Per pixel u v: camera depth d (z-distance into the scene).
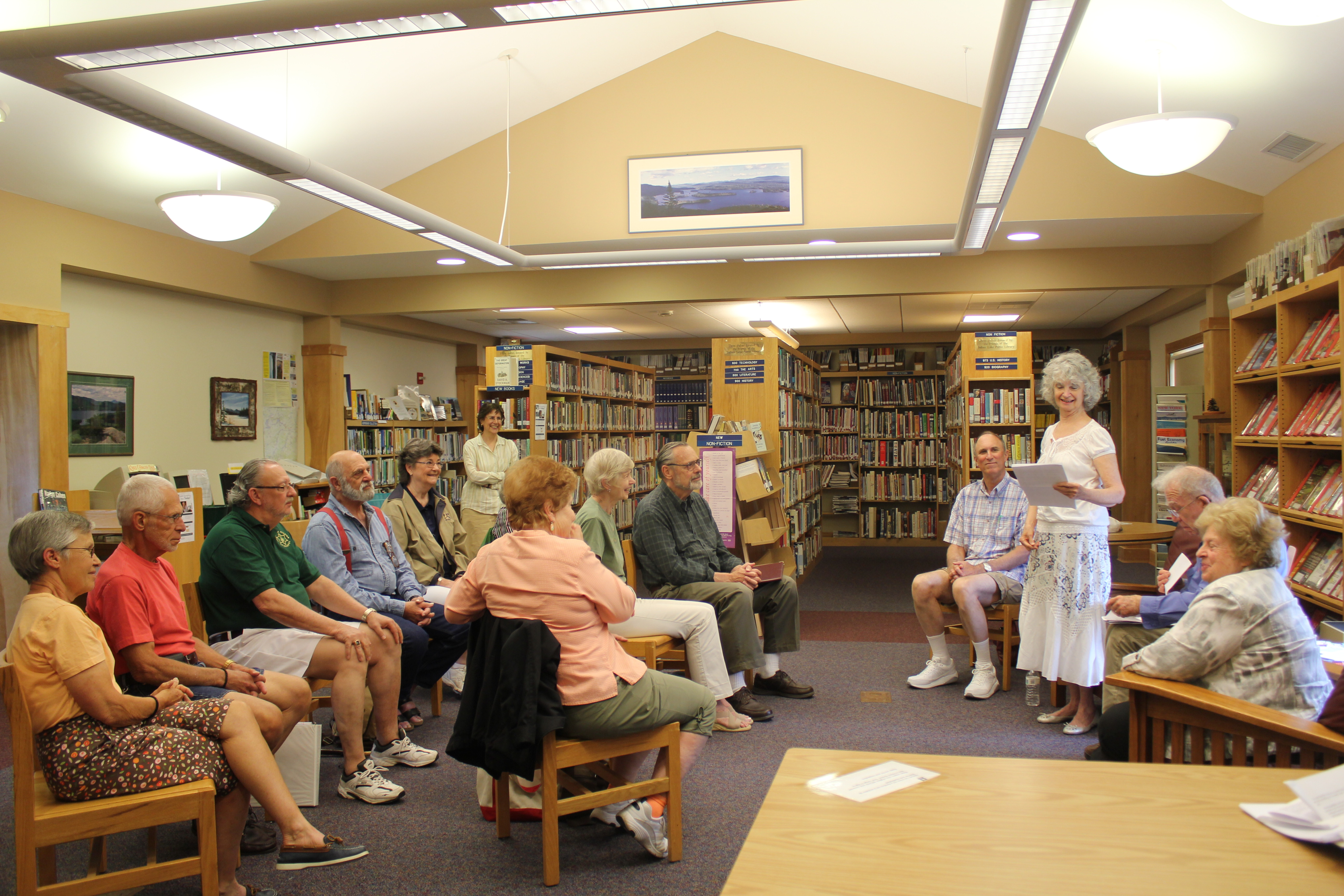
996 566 4.37
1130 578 5.36
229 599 3.16
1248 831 1.27
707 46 6.36
